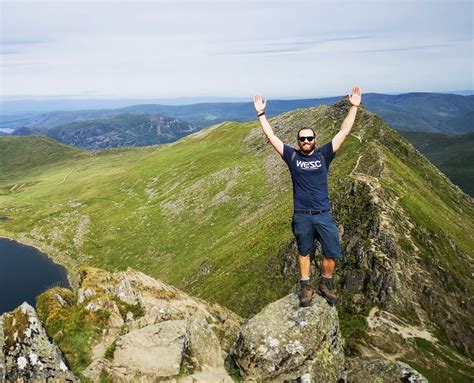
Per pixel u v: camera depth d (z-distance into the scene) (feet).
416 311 138.41
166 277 301.22
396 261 152.97
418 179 288.71
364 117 364.38
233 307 184.85
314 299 47.96
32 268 399.44
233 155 515.50
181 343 46.37
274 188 360.48
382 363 46.47
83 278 64.13
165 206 440.86
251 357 44.01
